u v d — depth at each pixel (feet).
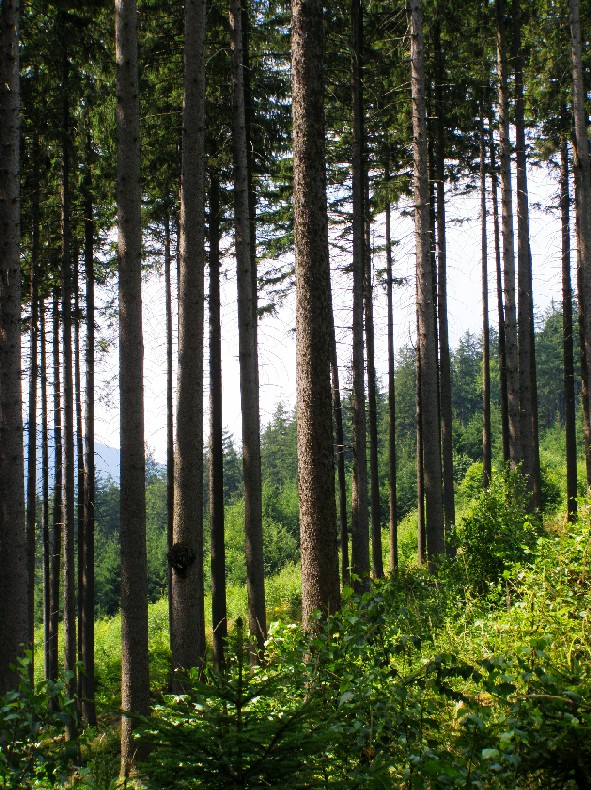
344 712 13.34
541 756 10.84
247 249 47.78
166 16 51.01
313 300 27.73
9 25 35.65
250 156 55.62
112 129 53.21
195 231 36.01
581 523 30.78
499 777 10.77
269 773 9.85
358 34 56.39
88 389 66.23
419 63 51.19
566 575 24.02
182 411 35.19
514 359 64.13
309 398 27.37
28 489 63.31
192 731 10.12
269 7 54.60
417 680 13.66
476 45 67.82
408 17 52.19
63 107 54.70
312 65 28.48
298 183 28.37
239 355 47.65
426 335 49.39
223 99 53.62
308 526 26.81
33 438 63.62
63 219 58.65
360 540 55.98
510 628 20.45
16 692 14.02
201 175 36.42
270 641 23.39
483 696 17.25
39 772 13.65
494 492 48.32
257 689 10.75
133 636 32.89
